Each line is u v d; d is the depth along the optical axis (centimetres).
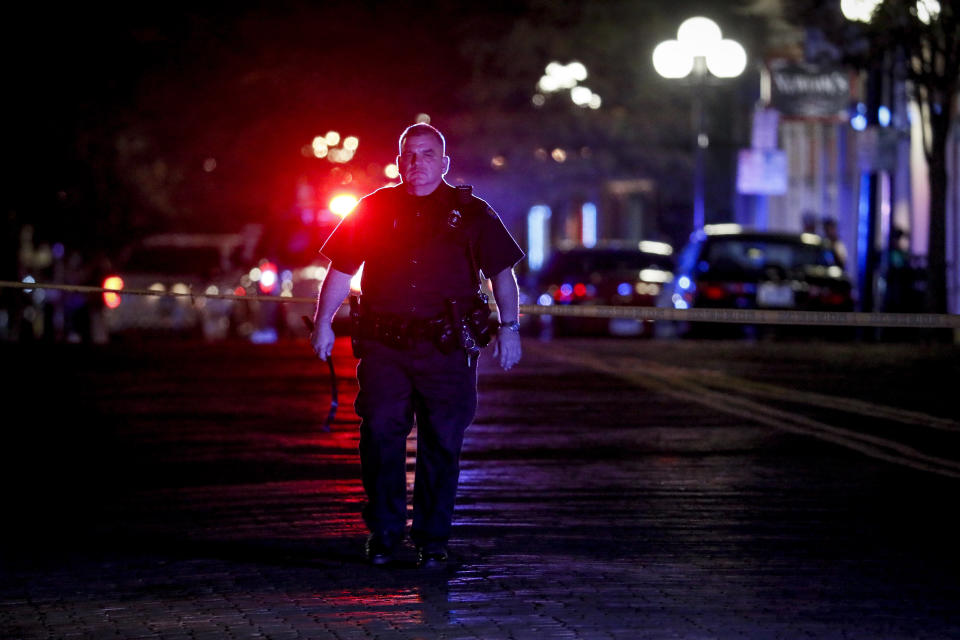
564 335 8188
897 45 6788
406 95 9756
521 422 3766
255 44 9019
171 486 2867
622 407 4069
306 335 8806
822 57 9481
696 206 10669
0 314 9956
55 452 3306
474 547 2289
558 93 11906
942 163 6881
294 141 9631
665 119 12569
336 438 3506
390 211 2108
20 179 8850
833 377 4909
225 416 3903
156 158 9788
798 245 7369
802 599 1964
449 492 2138
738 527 2458
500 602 1939
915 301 7888
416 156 2100
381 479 2139
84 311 8512
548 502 2683
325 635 1786
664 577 2088
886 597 1977
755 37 11938
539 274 8475
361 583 2052
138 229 9594
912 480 2930
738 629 1808
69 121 8781
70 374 5003
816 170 12638
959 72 6675
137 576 2108
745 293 7219
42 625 1847
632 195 16800
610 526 2458
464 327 2094
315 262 9081
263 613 1894
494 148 11888
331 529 2439
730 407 4066
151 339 9138
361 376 2127
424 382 2108
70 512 2605
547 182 12600
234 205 10750
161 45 8794
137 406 4119
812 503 2680
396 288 2091
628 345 6253
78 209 9038
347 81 9444
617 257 8294
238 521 2514
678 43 10006
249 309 9156
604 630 1802
